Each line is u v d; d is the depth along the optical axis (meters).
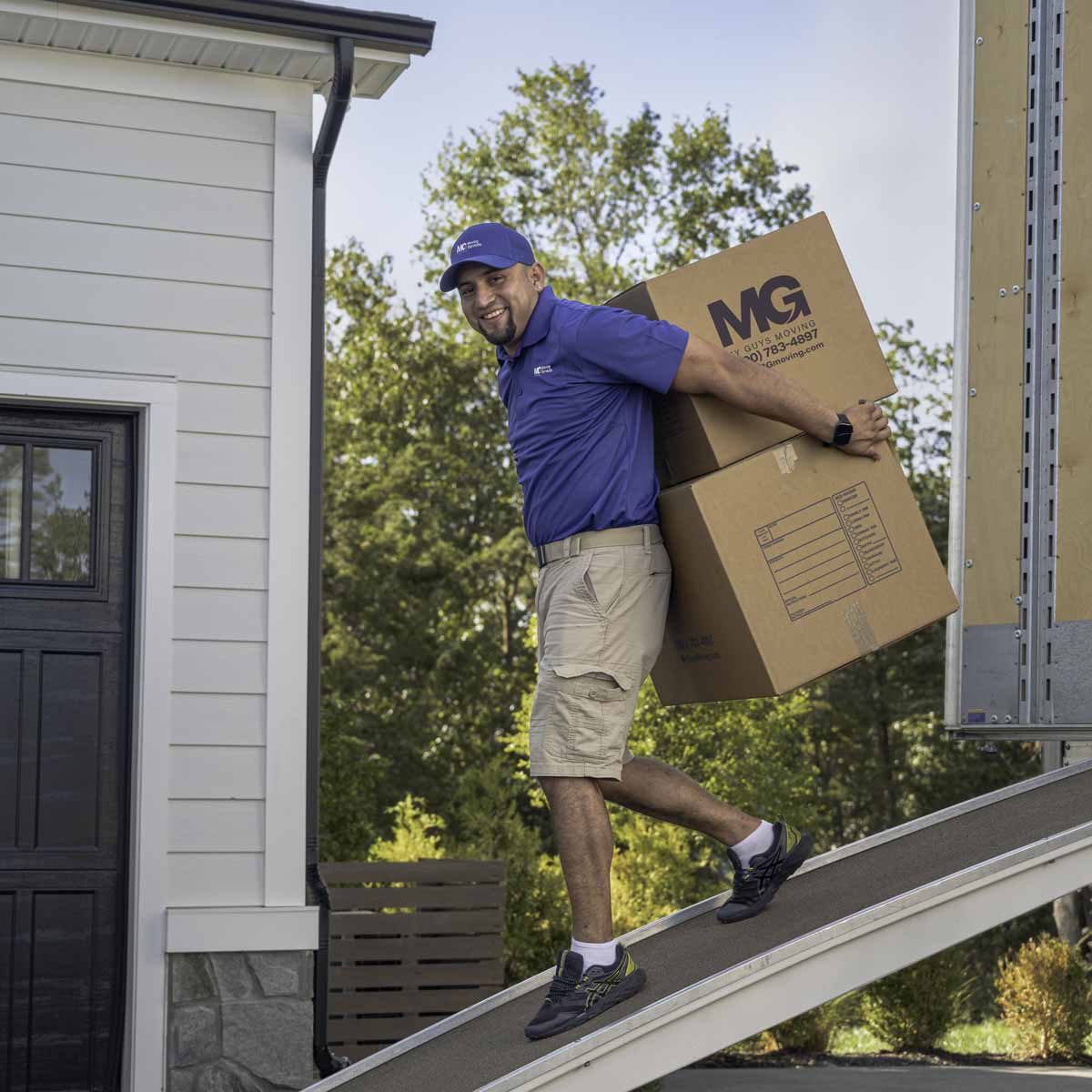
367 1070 3.66
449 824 19.00
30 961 4.87
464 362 22.30
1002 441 4.18
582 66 22.30
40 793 4.95
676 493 3.26
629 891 10.26
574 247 21.91
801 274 3.46
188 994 4.85
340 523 22.16
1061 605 3.99
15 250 5.00
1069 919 9.45
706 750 13.20
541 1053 3.00
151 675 4.96
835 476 3.32
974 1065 8.05
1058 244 4.12
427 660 21.41
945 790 20.56
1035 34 4.24
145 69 5.18
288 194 5.29
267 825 4.99
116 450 5.15
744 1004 2.98
